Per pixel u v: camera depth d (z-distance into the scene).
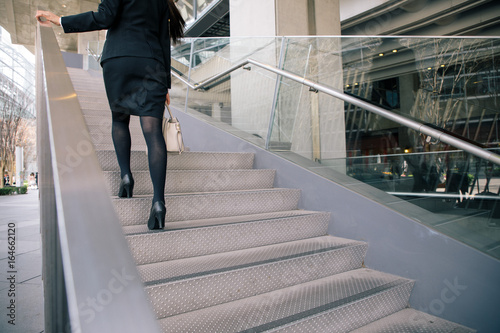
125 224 1.67
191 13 8.54
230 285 1.36
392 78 2.71
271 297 1.41
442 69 2.48
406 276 1.72
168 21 1.73
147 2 1.59
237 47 3.64
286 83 2.83
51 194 0.87
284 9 4.88
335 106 2.59
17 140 7.04
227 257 1.58
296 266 1.58
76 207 0.49
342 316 1.33
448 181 1.68
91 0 10.62
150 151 1.56
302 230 2.03
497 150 1.50
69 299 0.36
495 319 1.42
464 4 7.62
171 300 1.21
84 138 0.67
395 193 1.94
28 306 1.76
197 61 4.16
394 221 1.78
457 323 1.52
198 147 3.61
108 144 2.75
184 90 4.29
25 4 10.20
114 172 1.85
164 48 1.68
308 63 3.07
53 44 1.31
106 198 0.53
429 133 1.65
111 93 1.57
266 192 2.21
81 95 4.38
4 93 6.88
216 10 7.60
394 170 1.98
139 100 1.55
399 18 8.70
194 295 1.26
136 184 1.94
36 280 2.22
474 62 2.34
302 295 1.44
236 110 3.54
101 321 0.34
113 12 1.52
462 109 2.38
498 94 2.20
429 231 1.64
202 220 1.89
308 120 2.79
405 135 2.02
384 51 2.76
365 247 1.91
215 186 2.30
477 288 1.47
